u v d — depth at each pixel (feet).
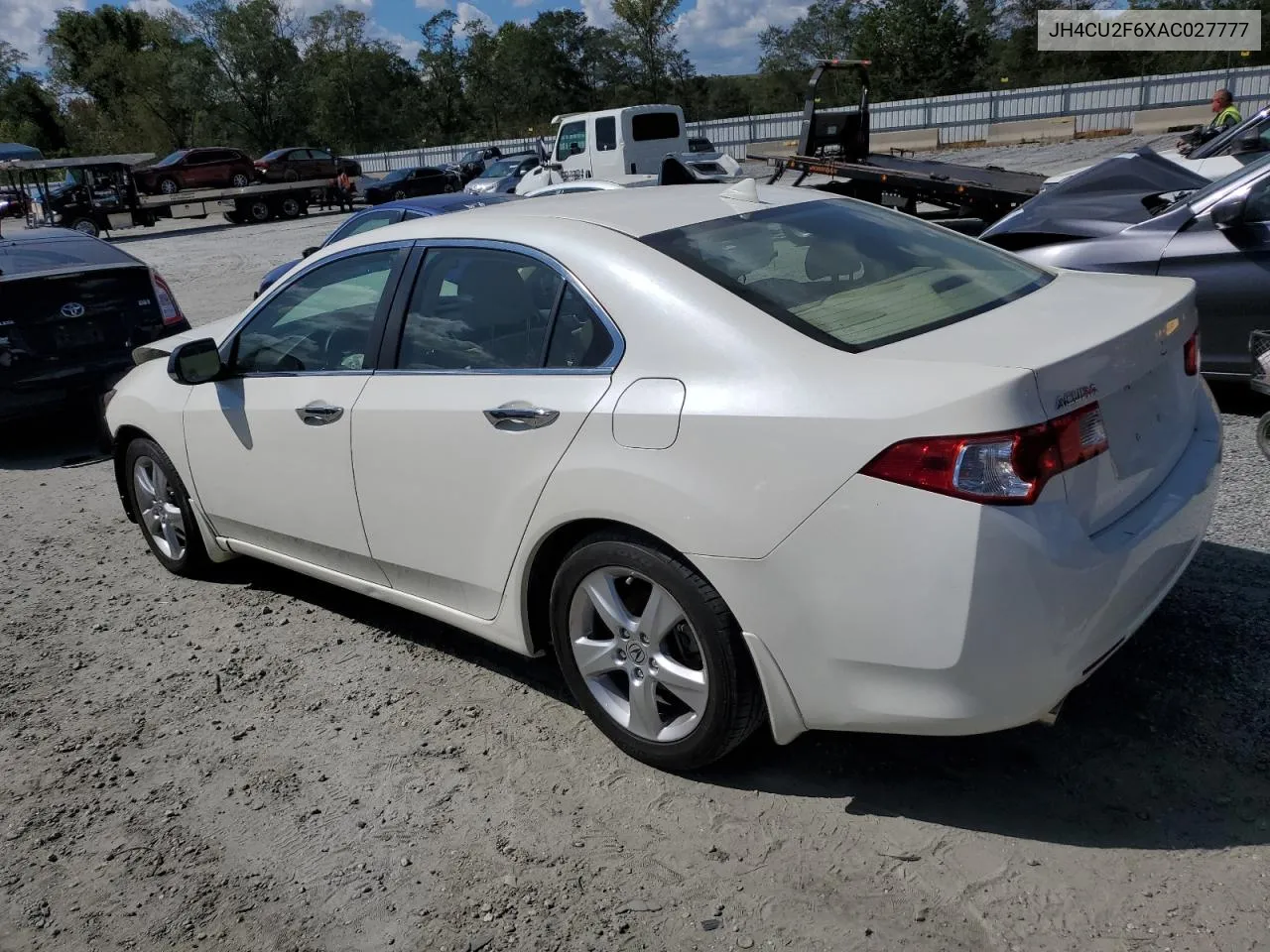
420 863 8.86
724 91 242.17
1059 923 7.52
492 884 8.52
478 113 248.32
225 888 8.76
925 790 9.16
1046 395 7.50
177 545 15.47
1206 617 11.38
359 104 230.07
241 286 52.34
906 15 184.65
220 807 9.89
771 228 10.32
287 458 12.37
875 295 9.31
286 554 13.42
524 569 10.08
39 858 9.36
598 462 9.02
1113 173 24.86
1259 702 9.84
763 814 9.05
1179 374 9.48
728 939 7.68
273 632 13.65
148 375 15.16
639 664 9.55
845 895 8.01
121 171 100.42
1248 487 15.19
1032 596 7.41
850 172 40.88
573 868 8.61
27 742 11.36
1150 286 9.96
